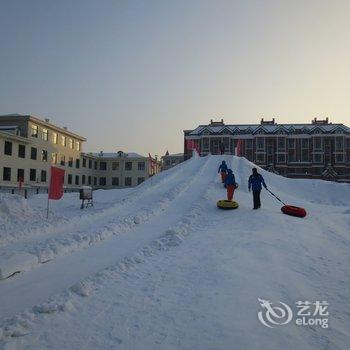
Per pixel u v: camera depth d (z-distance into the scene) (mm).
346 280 6844
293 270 7180
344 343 4387
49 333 4461
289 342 4336
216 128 78812
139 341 4285
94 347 4133
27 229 11102
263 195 21516
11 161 43625
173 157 106062
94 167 71312
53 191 14898
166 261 7840
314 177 70875
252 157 74562
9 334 4359
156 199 20234
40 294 5898
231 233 10477
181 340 4316
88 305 5359
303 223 12508
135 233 11422
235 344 4230
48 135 52312
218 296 5691
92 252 8891
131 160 72562
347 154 71562
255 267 7172
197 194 20938
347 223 14094
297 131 73688
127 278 6648
